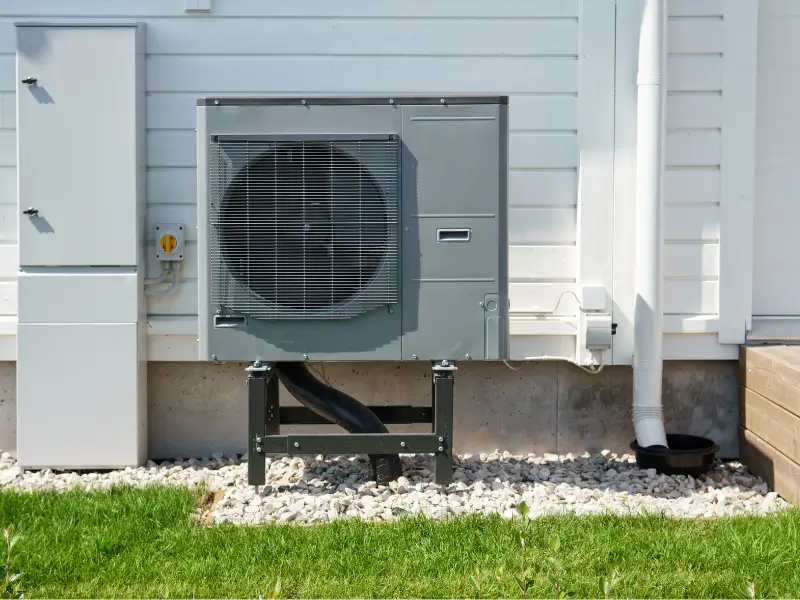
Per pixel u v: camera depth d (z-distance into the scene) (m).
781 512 4.67
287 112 5.01
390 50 5.94
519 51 5.95
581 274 5.96
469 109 5.01
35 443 5.68
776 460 5.34
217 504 4.96
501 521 4.45
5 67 5.90
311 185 4.98
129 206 5.68
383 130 5.00
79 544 4.24
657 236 5.81
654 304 5.83
